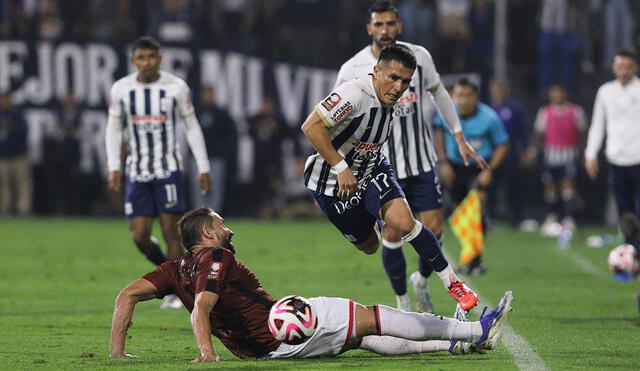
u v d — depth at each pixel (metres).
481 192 30.48
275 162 48.47
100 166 48.78
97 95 48.38
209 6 48.34
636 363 15.07
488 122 30.25
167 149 23.02
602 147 48.25
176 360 15.23
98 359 15.39
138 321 20.42
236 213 48.59
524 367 14.58
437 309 22.00
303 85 48.69
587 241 41.34
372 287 25.84
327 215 17.12
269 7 49.00
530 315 20.95
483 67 48.69
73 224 45.72
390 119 16.05
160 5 48.44
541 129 45.00
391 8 19.48
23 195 48.53
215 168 47.62
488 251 36.94
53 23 48.19
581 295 24.62
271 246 36.94
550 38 49.00
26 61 47.97
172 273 15.02
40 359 15.58
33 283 27.05
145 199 23.03
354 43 49.00
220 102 48.06
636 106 28.67
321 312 14.43
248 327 14.54
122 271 29.78
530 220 49.19
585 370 14.44
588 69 49.16
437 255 16.16
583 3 49.19
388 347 15.22
